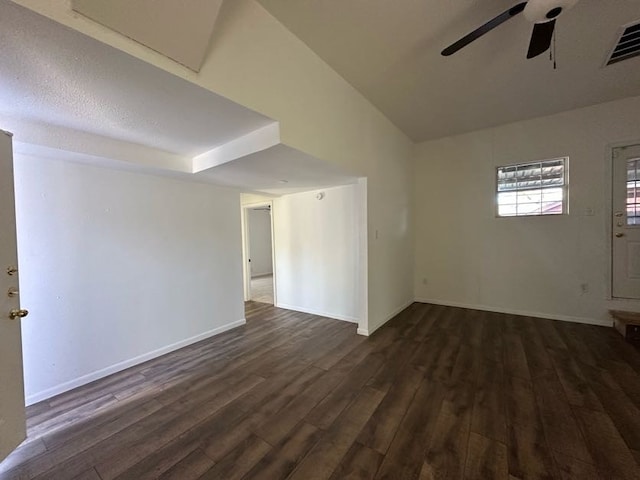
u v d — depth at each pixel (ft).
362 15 6.70
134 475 4.92
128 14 3.99
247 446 5.51
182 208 10.98
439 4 6.43
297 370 8.61
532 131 13.09
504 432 5.73
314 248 14.75
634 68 9.06
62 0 3.59
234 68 5.75
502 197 14.16
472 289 14.96
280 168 9.30
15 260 5.38
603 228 11.85
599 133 11.76
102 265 8.71
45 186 7.62
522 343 10.21
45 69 4.49
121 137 7.57
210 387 7.78
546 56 8.36
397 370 8.45
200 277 11.55
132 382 8.21
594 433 5.64
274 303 16.84
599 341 10.19
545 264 13.06
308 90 7.79
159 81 4.93
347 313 13.64
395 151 13.89
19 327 5.42
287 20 6.81
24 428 5.42
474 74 9.31
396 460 5.08
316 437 5.71
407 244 15.57
